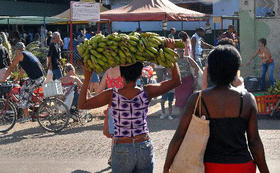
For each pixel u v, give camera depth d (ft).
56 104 29.60
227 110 9.77
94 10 40.11
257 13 41.55
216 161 9.70
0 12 89.97
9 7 91.81
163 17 54.19
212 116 9.81
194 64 25.76
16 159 23.11
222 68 9.89
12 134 28.96
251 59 36.35
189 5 87.51
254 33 37.37
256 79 33.71
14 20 75.56
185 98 25.75
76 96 30.78
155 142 25.34
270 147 23.57
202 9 86.07
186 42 38.91
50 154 23.89
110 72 19.21
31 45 56.29
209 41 81.51
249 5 37.22
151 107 37.11
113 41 11.29
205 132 9.70
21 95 29.99
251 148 10.09
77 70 52.03
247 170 9.76
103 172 20.68
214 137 9.78
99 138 27.12
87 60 11.32
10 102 30.09
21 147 25.53
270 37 37.35
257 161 10.13
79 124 31.24
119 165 11.78
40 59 52.60
